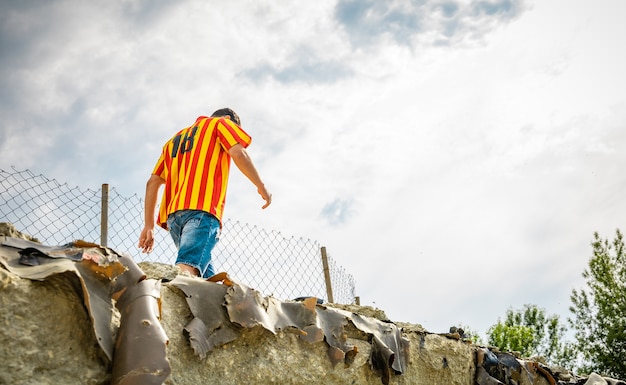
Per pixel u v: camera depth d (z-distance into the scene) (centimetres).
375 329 294
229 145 300
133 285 190
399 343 306
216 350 211
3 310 156
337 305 320
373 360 279
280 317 242
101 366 170
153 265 240
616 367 1466
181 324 207
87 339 171
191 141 307
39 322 163
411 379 307
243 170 300
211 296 221
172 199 301
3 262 165
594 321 1562
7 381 150
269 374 224
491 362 376
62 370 162
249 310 225
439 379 329
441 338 346
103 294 183
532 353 1803
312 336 248
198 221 285
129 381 162
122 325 177
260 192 302
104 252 193
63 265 173
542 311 1950
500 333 1681
